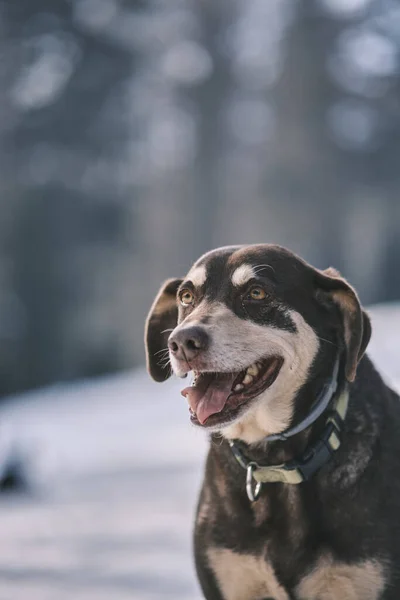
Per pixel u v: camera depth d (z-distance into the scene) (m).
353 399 3.93
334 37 56.44
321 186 54.50
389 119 55.19
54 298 45.00
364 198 56.47
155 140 63.88
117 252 49.66
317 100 55.19
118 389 16.16
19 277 44.75
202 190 58.28
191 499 7.29
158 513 6.82
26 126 48.03
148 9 54.91
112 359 45.16
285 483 3.80
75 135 48.41
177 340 3.78
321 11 56.66
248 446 3.90
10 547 5.90
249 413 3.86
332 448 3.80
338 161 54.41
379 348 12.88
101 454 9.66
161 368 4.38
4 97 49.47
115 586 4.93
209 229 58.00
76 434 11.15
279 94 56.66
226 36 61.00
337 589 3.75
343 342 3.97
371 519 3.72
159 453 9.42
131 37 54.59
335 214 54.62
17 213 45.28
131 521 6.57
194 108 60.38
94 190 49.00
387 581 3.68
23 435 9.92
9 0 48.81
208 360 3.77
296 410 3.85
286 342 3.85
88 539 6.04
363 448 3.82
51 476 8.51
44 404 15.66
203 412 3.80
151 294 53.25
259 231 56.09
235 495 3.88
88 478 8.41
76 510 7.08
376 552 3.69
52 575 5.16
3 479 8.04
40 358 43.09
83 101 48.44
